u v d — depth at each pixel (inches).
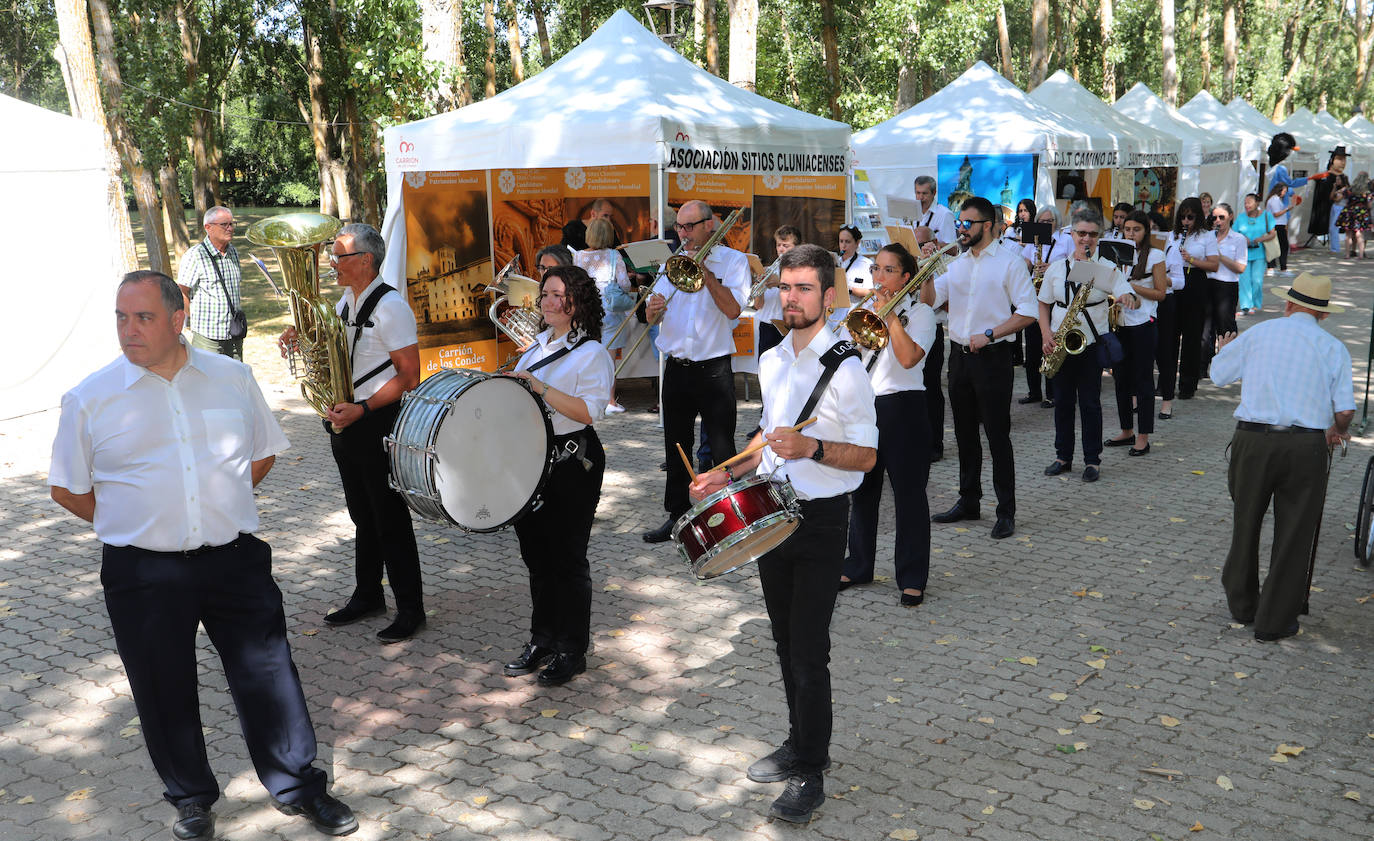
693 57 1057.5
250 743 141.9
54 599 230.4
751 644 203.5
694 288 245.1
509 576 241.3
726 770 157.5
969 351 258.8
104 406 132.2
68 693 186.2
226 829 144.5
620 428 390.6
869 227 542.3
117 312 128.5
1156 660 192.7
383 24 498.9
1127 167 586.2
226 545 137.9
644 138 332.8
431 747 165.6
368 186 1209.4
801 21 1044.5
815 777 144.4
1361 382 438.0
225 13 1152.2
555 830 142.6
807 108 1108.5
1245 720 169.9
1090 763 157.5
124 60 799.1
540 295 182.9
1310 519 193.9
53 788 155.6
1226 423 381.4
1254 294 631.8
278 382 468.4
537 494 177.5
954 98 546.6
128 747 167.8
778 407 144.3
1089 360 309.0
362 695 183.3
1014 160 504.1
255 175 2352.4
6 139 393.7
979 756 159.9
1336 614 212.4
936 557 249.6
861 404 139.2
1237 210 823.7
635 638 206.7
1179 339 419.5
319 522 283.3
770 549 139.5
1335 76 1929.1
